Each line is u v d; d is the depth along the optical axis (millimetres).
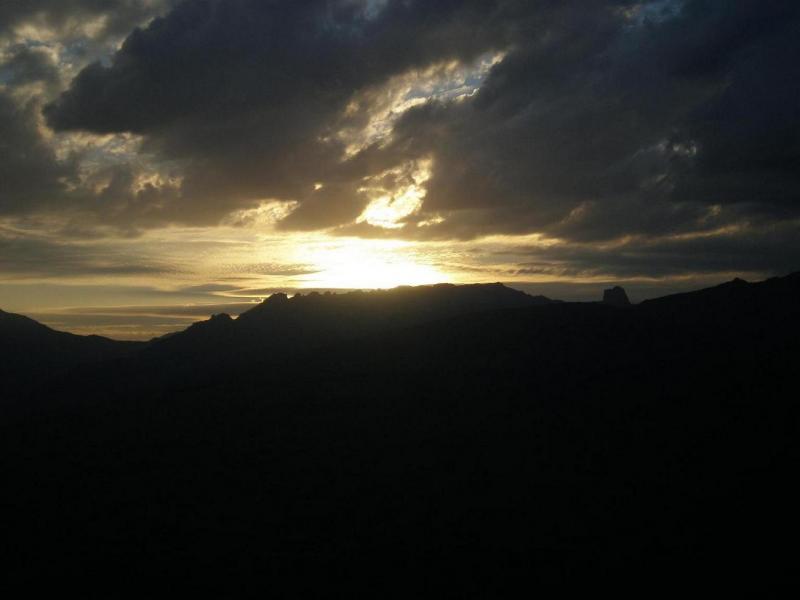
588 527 55969
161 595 50969
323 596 50000
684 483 60688
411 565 53000
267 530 59188
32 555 57125
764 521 53875
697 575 48906
